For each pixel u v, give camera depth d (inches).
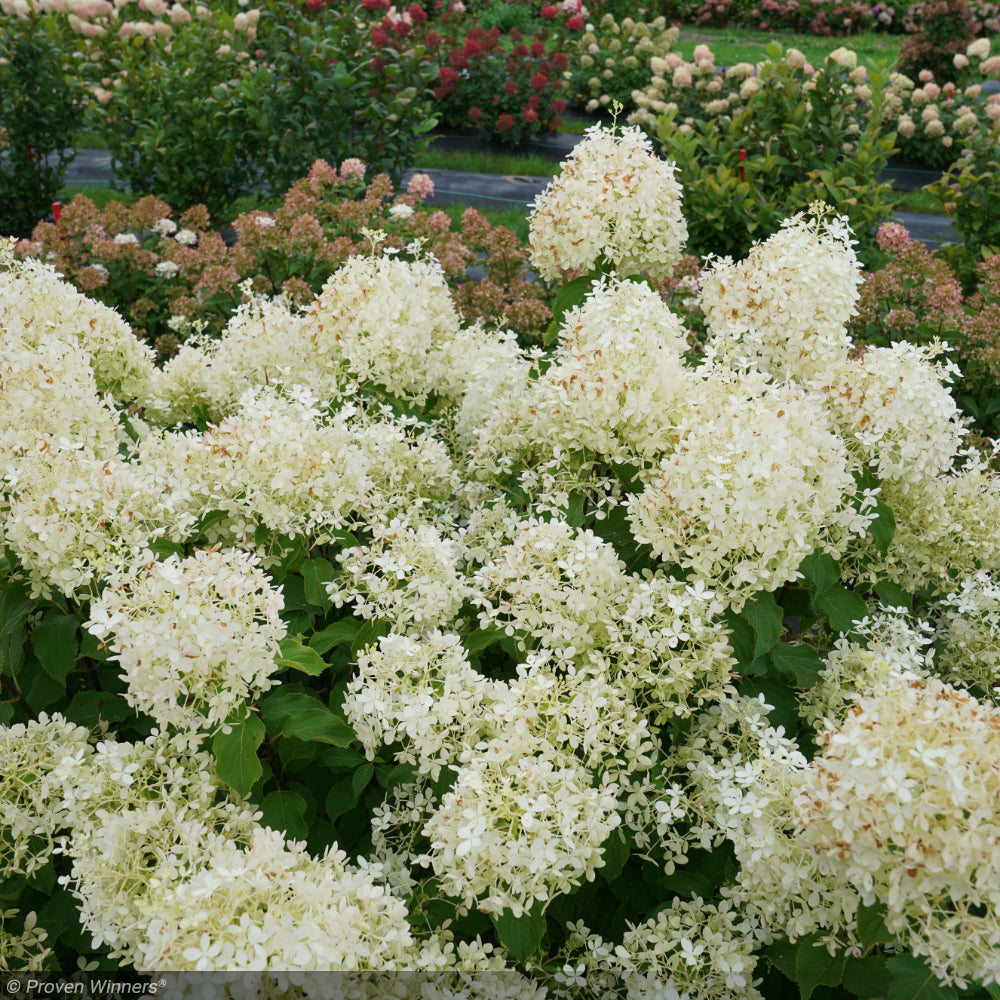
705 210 328.5
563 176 160.7
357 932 78.3
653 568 122.9
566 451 124.4
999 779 71.3
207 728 95.8
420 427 153.3
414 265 168.7
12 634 111.3
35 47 455.5
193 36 493.4
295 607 119.6
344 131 434.9
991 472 145.8
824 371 133.3
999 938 70.9
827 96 366.3
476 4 955.3
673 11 1085.8
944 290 235.8
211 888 74.7
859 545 136.3
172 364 177.9
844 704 113.2
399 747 109.1
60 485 102.7
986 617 129.4
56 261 290.0
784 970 91.5
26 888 104.8
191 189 446.0
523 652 108.3
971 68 614.2
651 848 100.3
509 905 83.4
